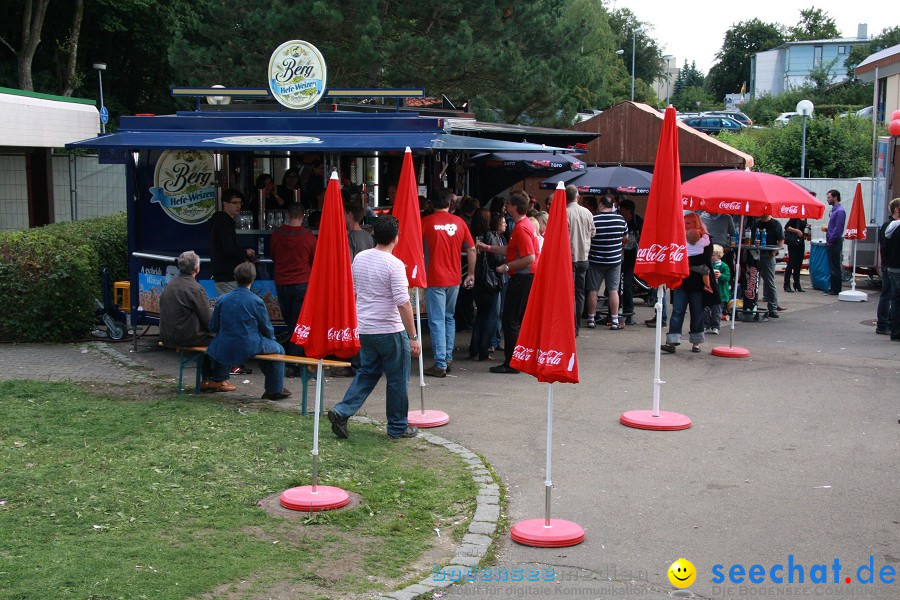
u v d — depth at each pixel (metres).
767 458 7.09
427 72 20.16
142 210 11.05
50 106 20.36
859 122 28.91
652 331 12.94
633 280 14.23
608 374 10.09
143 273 10.91
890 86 24.97
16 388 8.75
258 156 11.50
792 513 5.93
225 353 8.27
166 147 9.95
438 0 19.45
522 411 8.45
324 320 5.96
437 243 9.68
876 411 8.55
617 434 7.73
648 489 6.39
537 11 20.89
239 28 20.27
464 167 14.73
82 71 35.06
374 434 7.60
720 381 9.79
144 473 6.36
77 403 8.27
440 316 9.80
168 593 4.53
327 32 19.08
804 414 8.42
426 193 12.96
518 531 5.51
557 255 5.34
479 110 20.14
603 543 5.47
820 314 14.87
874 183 18.98
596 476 6.66
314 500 5.85
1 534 5.21
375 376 7.41
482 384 9.55
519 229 9.87
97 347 10.97
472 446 7.35
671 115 7.84
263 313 8.43
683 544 5.45
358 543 5.38
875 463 6.98
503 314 10.05
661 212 7.88
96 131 22.31
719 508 6.03
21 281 11.09
